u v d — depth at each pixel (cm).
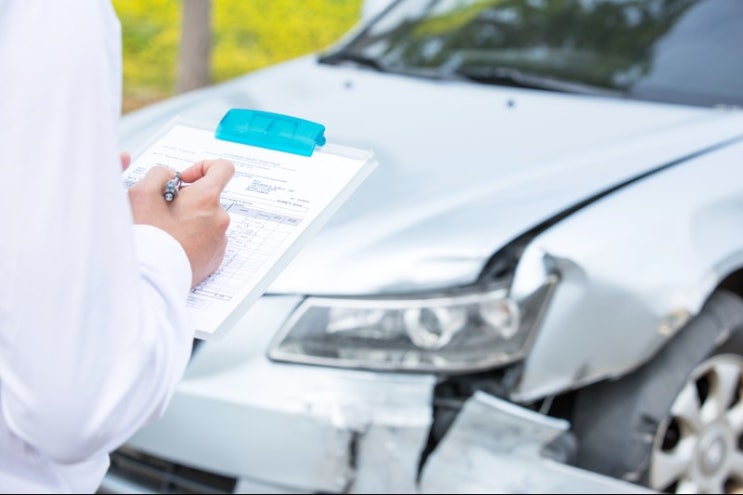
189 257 167
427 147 402
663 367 362
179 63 778
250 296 171
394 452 322
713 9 481
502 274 339
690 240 356
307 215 180
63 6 143
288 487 325
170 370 153
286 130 190
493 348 335
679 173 376
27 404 141
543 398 353
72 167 141
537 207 356
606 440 362
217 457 327
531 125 420
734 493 404
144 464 352
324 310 332
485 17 515
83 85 142
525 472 330
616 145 395
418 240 342
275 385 325
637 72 469
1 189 141
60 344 140
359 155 188
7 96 142
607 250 345
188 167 184
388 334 330
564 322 338
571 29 495
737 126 410
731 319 376
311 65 507
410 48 510
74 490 166
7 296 140
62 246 140
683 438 377
